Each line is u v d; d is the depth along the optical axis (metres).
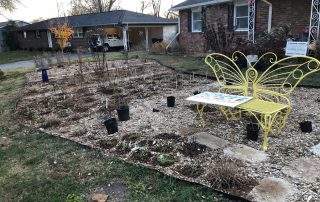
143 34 26.84
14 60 22.78
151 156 3.59
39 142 4.31
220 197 2.73
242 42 10.41
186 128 4.44
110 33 26.14
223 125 4.52
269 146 3.69
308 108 5.15
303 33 11.19
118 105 5.91
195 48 16.09
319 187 2.76
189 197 2.76
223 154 3.52
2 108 6.50
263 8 12.56
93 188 3.05
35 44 32.50
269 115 3.52
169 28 25.55
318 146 3.61
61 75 10.50
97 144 4.07
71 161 3.63
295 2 11.59
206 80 8.10
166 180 3.06
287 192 2.70
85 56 18.91
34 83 9.31
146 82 8.13
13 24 35.81
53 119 5.12
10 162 3.74
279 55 9.26
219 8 14.32
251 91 6.38
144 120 4.92
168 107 5.61
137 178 3.16
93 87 7.85
